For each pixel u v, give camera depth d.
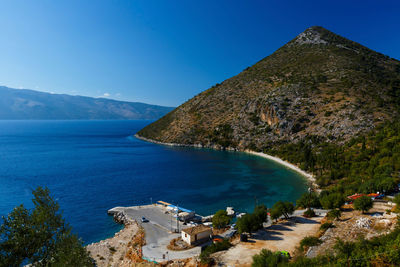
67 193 94.94
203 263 36.91
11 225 19.97
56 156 179.00
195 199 88.69
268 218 64.62
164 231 61.06
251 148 187.00
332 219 50.78
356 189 75.94
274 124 188.25
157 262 44.22
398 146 93.62
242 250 40.50
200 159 167.00
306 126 167.25
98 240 60.47
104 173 127.62
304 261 28.59
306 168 120.94
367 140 120.19
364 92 173.00
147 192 96.81
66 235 21.94
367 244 29.20
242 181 110.31
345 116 151.38
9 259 18.75
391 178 69.12
